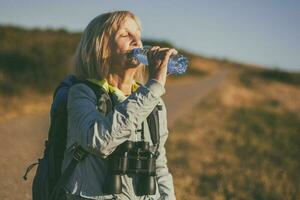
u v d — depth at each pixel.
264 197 8.94
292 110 37.94
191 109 24.52
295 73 85.38
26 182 7.55
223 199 8.71
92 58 2.79
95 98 2.69
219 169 11.17
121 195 2.66
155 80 2.55
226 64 118.62
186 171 10.66
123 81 2.82
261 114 28.20
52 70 24.11
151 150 2.75
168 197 2.93
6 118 13.70
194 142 14.79
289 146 17.25
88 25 2.82
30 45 33.38
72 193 2.66
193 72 70.88
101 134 2.51
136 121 2.52
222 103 31.19
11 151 9.53
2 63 24.17
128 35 2.79
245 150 14.45
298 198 9.16
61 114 2.75
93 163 2.66
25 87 20.06
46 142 2.80
